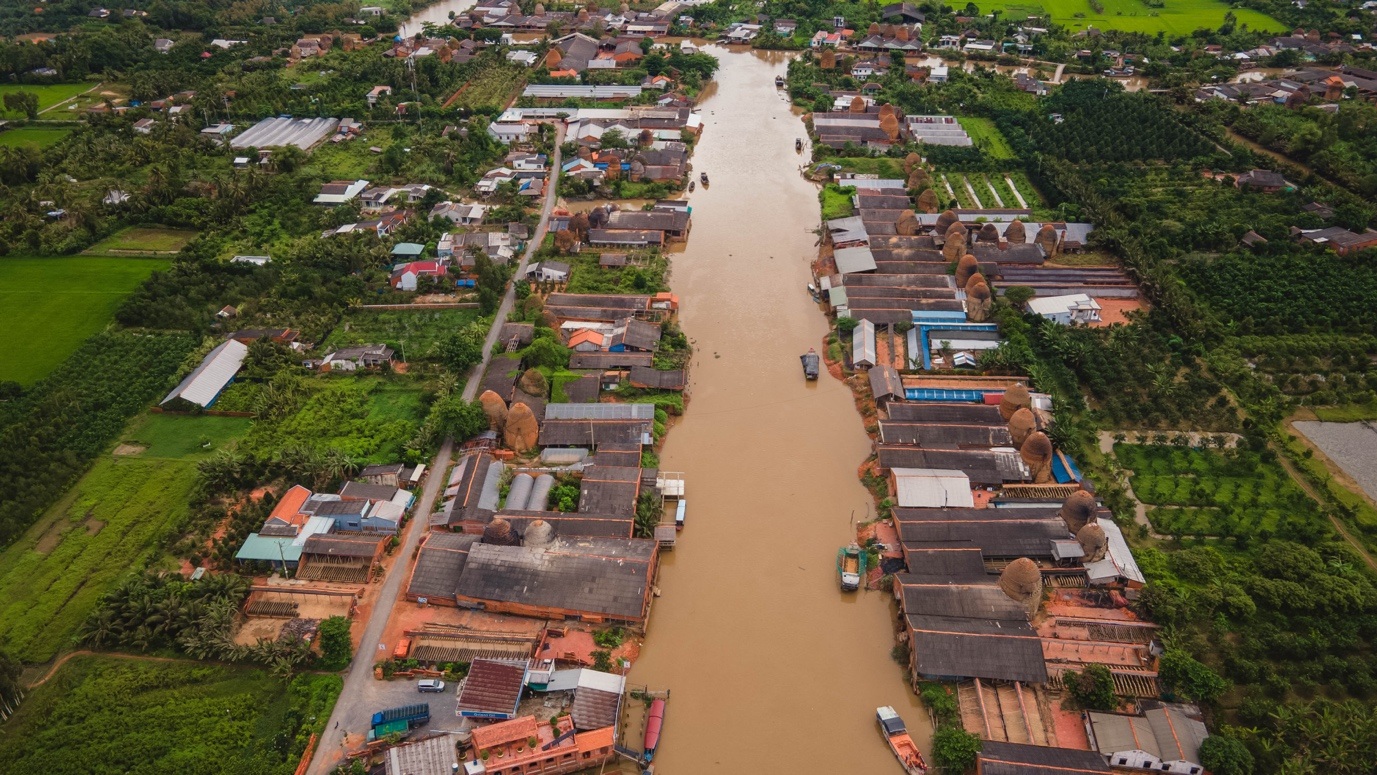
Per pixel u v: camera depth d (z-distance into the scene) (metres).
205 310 143.88
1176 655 81.94
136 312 140.12
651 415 118.94
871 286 149.75
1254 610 89.12
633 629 90.94
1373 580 93.31
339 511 101.75
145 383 126.62
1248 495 106.19
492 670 82.81
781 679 87.19
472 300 149.12
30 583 95.62
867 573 98.25
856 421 123.38
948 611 88.94
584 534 98.56
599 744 77.81
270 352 131.75
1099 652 87.06
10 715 81.69
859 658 89.38
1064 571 94.94
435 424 115.56
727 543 103.19
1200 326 133.62
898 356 135.12
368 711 82.44
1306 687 82.75
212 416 122.44
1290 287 145.50
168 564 97.75
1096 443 115.19
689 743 81.00
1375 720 75.75
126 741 79.12
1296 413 120.44
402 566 98.75
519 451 115.56
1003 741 78.25
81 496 107.62
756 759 79.69
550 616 91.75
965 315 141.25
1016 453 110.50
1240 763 73.44
